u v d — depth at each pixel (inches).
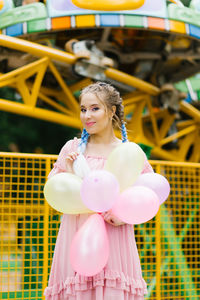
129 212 89.7
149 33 307.9
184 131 390.6
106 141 104.0
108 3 255.1
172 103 329.4
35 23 260.7
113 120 106.9
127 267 95.8
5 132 619.5
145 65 338.0
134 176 95.0
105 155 101.9
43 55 262.2
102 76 275.6
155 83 342.0
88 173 94.1
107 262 93.0
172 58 344.2
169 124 378.3
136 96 329.4
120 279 92.3
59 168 105.1
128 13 258.1
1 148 614.9
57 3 259.9
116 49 321.7
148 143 344.5
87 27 256.1
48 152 649.6
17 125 632.4
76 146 105.1
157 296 157.9
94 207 88.4
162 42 320.5
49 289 97.7
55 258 98.7
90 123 98.1
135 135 335.0
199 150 418.9
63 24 256.1
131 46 327.6
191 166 168.2
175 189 167.9
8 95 544.1
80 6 255.4
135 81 302.0
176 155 399.2
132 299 94.7
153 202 91.3
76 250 86.7
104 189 86.0
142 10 261.1
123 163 93.6
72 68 269.3
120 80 293.1
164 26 265.9
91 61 267.3
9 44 249.9
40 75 271.1
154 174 103.3
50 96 359.9
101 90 99.8
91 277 93.0
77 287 91.2
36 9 262.5
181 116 432.1
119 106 105.6
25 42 255.1
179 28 271.7
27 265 190.4
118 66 349.7
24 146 639.8
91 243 86.3
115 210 91.8
